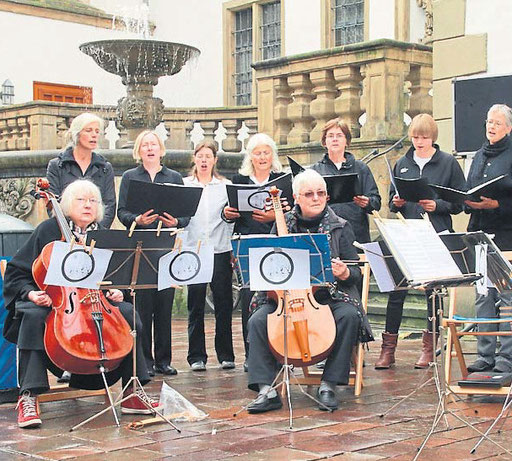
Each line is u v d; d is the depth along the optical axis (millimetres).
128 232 5191
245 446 4785
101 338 5328
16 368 6078
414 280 4746
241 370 7297
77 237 5504
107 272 5219
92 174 6895
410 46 10742
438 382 4914
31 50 20875
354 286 6031
